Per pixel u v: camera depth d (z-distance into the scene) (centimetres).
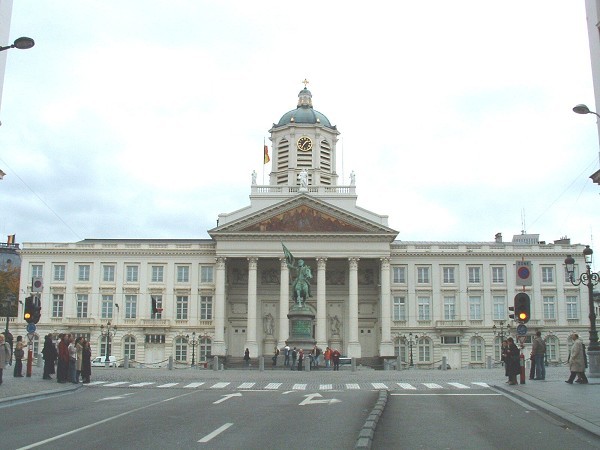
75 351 3569
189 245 9625
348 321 9706
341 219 9331
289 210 9350
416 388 3588
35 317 3888
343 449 1516
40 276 9625
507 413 2292
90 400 2728
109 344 9412
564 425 1975
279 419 2083
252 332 9125
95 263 9638
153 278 9619
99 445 1553
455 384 3869
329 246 9325
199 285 9569
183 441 1620
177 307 9562
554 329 9556
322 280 9250
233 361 9012
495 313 9606
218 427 1875
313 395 3036
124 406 2477
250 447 1536
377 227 9269
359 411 2336
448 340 9544
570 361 3475
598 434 1706
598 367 3944
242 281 9806
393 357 9100
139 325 9475
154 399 2792
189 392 3228
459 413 2294
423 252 9675
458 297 9631
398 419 2112
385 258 9300
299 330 6494
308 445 1572
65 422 1980
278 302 9788
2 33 2995
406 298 9625
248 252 9288
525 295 3303
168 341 9469
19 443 1577
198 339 9481
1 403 2488
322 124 10531
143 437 1684
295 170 10275
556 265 9700
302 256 9300
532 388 3177
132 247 9638
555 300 9631
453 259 9712
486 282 9650
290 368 6475
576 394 2812
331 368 6775
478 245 9731
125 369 6425
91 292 9569
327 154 10506
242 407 2464
